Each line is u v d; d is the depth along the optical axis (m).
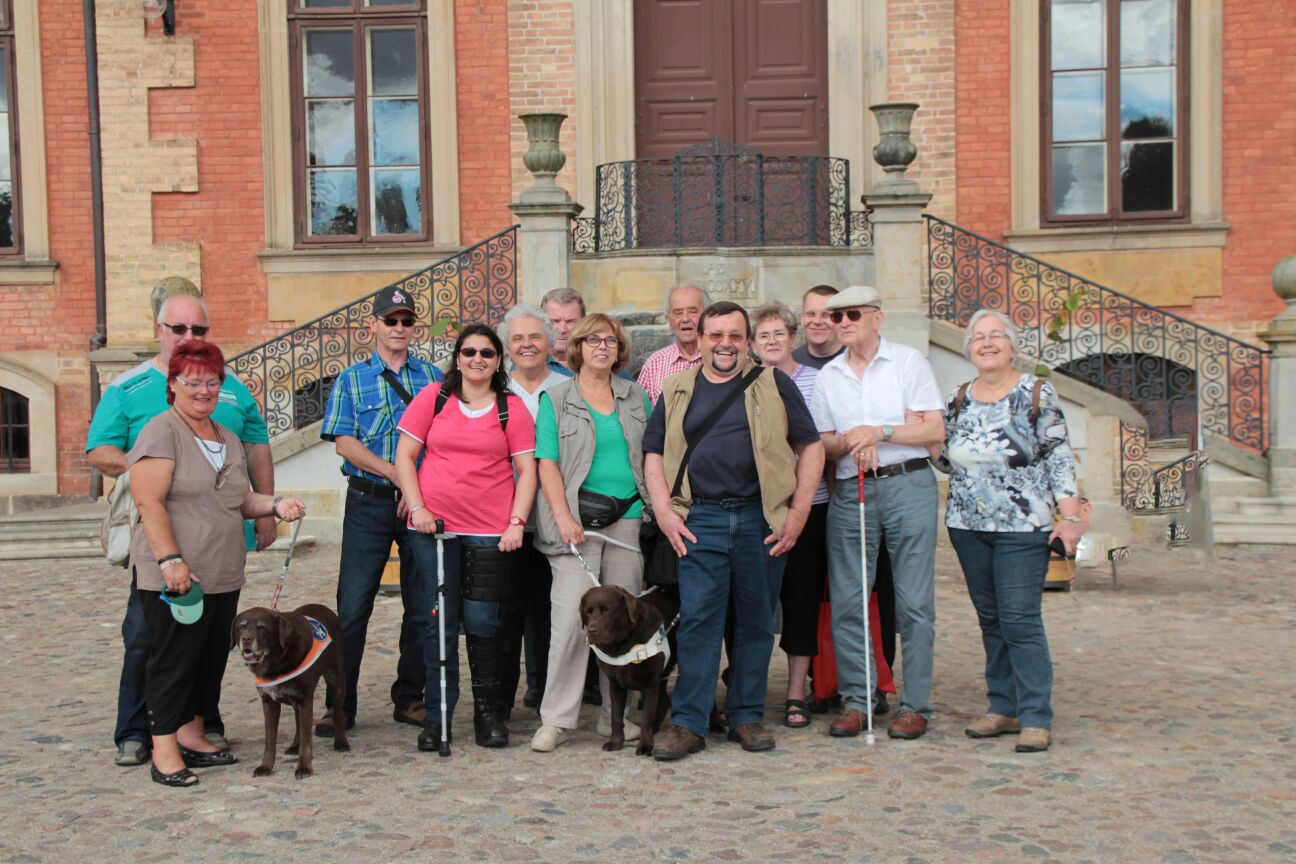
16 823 4.77
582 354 5.72
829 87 13.72
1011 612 5.51
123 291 13.98
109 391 5.55
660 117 14.09
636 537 5.76
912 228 10.96
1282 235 13.39
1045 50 13.62
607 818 4.73
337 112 14.12
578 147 13.80
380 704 6.54
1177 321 12.42
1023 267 13.19
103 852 4.48
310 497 11.73
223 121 13.94
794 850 4.40
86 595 9.78
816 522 5.94
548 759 5.49
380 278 13.96
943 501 11.46
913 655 5.75
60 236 14.10
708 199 11.66
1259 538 11.26
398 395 6.00
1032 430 5.52
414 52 14.07
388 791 5.08
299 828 4.68
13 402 14.23
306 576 10.32
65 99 14.07
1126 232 13.40
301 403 12.68
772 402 5.51
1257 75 13.39
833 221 11.87
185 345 5.25
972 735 5.71
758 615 5.56
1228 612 8.52
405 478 5.67
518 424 5.68
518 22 13.83
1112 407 11.32
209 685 5.50
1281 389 11.92
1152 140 13.62
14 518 12.21
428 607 5.68
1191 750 5.47
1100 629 8.02
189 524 5.24
